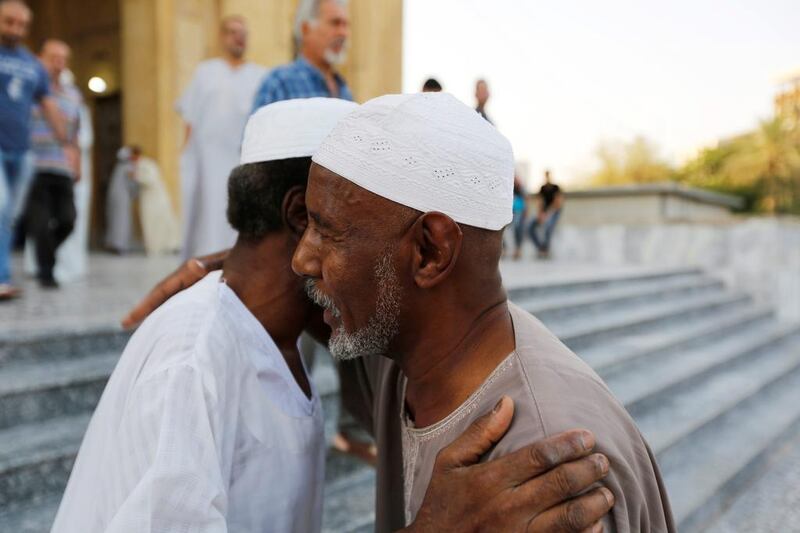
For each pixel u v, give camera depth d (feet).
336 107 3.47
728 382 15.29
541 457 2.15
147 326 3.13
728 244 27.32
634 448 2.65
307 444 3.46
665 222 30.22
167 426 2.63
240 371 3.14
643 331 17.43
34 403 7.60
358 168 2.49
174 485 2.53
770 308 25.38
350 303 2.65
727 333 20.45
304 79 8.18
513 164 2.77
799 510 10.21
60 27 33.24
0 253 12.53
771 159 74.84
